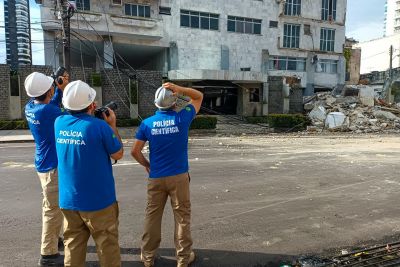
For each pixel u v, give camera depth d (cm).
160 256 425
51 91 401
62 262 405
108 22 2898
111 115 348
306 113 3194
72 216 317
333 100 3144
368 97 3138
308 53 4012
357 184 804
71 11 1770
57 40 2769
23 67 2336
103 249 322
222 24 3503
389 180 847
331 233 504
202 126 2316
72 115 315
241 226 529
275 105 3331
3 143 1747
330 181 832
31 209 607
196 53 3391
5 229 513
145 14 3166
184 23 3341
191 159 1155
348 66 4975
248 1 3622
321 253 441
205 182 811
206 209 609
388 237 493
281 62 3903
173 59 3297
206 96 3312
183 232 385
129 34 3006
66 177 312
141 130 389
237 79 3012
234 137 2133
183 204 387
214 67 3488
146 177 854
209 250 446
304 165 1048
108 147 313
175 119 376
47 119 385
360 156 1245
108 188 318
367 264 411
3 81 2275
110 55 2998
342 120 2700
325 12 4116
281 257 430
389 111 3008
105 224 319
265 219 561
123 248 450
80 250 328
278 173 922
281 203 648
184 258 385
